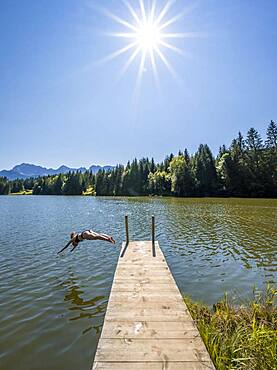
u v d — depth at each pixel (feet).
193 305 21.93
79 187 353.72
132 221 80.79
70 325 20.20
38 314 22.04
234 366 12.32
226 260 38.52
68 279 30.76
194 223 73.82
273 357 12.27
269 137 215.92
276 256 40.40
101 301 24.63
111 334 13.09
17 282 29.78
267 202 153.38
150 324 14.12
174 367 10.54
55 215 101.71
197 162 236.84
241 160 218.38
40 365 15.69
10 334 19.04
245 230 62.18
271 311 19.12
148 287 19.99
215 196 222.69
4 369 15.40
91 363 15.80
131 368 10.48
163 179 264.72
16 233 62.13
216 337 14.98
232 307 21.21
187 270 34.19
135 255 29.94
